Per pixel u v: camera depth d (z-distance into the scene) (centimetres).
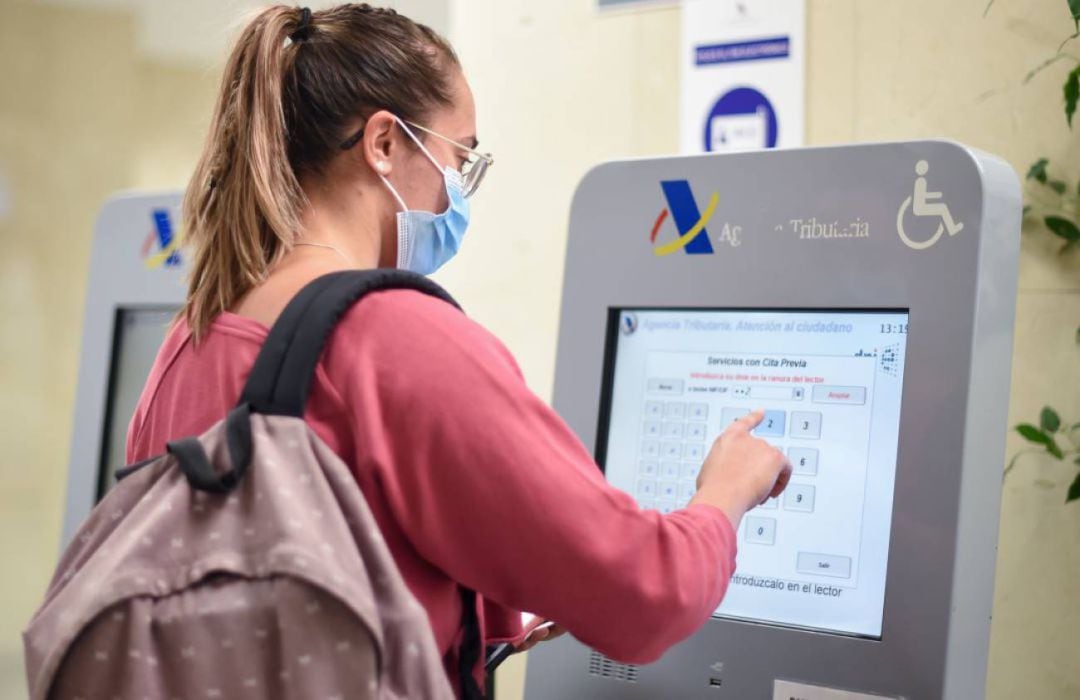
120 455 219
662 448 149
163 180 398
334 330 98
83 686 89
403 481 94
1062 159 173
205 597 90
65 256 401
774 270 142
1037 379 175
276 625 89
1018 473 177
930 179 131
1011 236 133
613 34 215
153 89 399
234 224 107
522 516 93
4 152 395
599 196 155
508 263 228
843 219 137
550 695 149
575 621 97
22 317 399
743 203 144
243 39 113
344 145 109
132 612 89
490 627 115
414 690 90
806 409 140
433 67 115
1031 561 176
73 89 400
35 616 93
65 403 401
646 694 143
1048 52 174
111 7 397
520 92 226
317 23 114
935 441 127
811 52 195
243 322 104
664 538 98
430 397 94
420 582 99
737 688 137
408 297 100
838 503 136
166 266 215
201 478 93
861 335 138
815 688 132
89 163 401
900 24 186
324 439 96
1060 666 173
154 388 111
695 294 147
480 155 124
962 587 126
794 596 137
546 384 224
